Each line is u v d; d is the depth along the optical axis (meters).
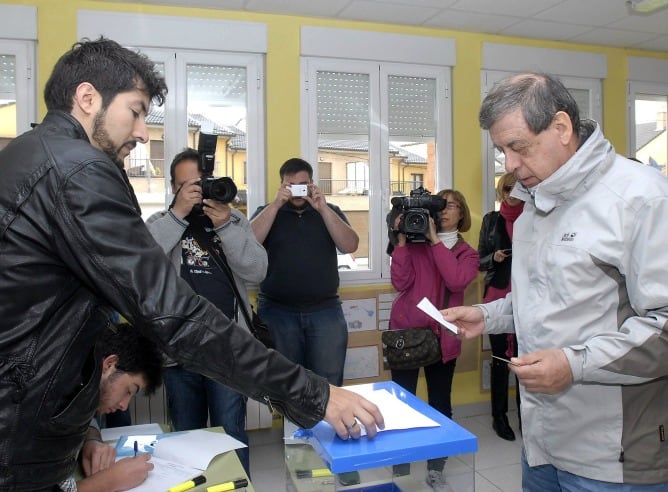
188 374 2.19
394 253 2.66
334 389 0.95
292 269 2.70
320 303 2.76
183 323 0.84
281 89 3.19
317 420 0.91
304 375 0.92
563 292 1.15
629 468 1.12
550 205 1.17
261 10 3.10
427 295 2.60
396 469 1.01
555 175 1.12
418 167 3.54
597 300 1.12
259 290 2.95
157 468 1.23
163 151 3.06
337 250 3.10
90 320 0.88
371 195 3.41
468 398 3.57
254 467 2.85
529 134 1.09
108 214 0.82
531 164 1.12
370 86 3.37
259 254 2.26
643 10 3.07
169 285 0.85
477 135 3.60
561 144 1.11
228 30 3.06
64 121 0.89
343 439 0.90
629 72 3.89
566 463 1.20
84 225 0.80
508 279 3.05
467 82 3.55
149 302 0.83
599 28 3.47
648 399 1.12
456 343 2.57
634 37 3.66
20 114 2.86
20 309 0.81
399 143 3.48
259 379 0.88
